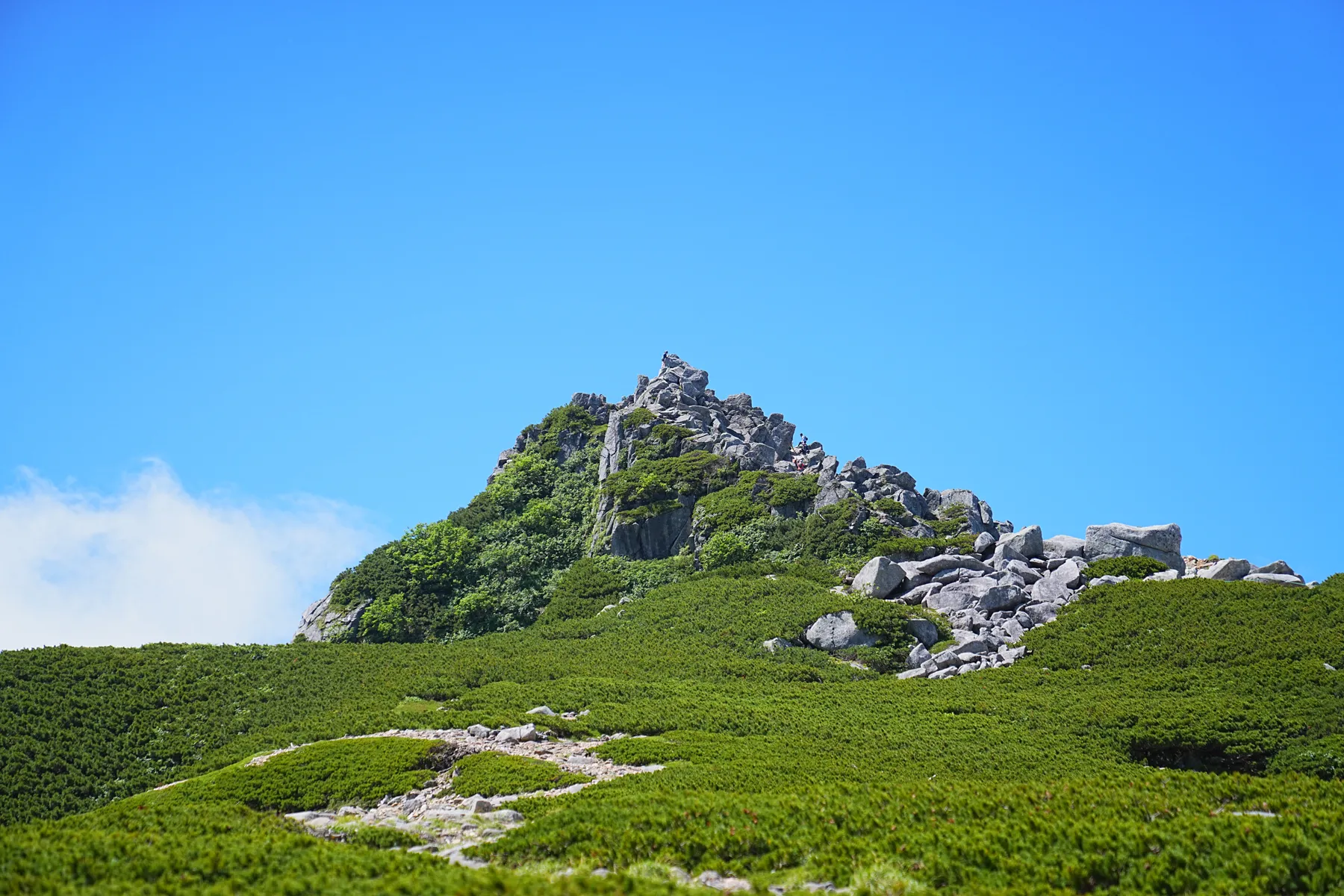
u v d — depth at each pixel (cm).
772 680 6184
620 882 2314
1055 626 6538
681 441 10200
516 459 10950
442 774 4384
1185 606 6353
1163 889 2355
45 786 4922
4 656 6381
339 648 7219
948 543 8175
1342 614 5769
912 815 2894
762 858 2645
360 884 2356
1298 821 2600
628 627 7481
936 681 6038
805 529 8650
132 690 6097
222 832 3042
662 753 4538
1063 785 3172
